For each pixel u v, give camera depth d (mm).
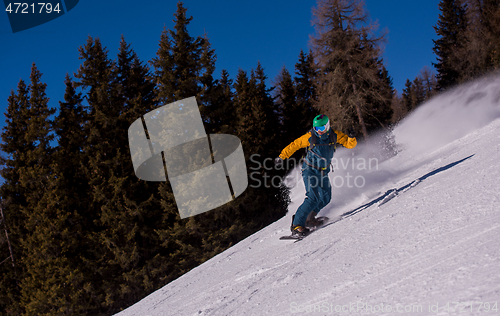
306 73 34344
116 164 18562
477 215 1633
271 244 3912
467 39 23906
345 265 1791
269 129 23234
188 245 17062
